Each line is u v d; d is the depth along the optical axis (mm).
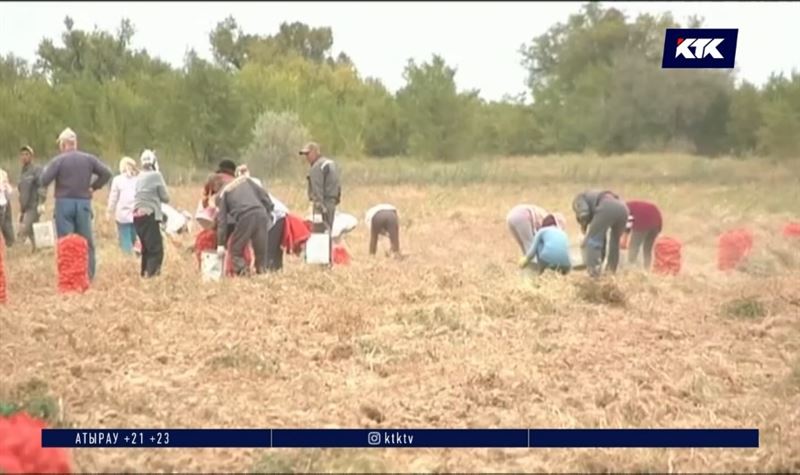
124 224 47812
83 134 108938
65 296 36188
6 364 26391
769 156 87250
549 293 36844
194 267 43031
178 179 98625
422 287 37781
